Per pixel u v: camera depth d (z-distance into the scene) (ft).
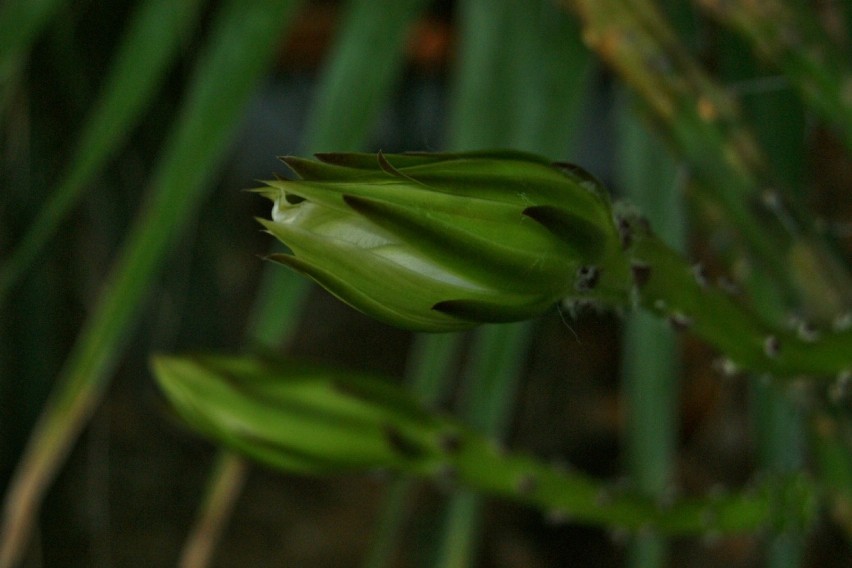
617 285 2.65
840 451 2.96
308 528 7.23
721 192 2.93
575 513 3.02
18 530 2.94
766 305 3.02
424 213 2.51
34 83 4.17
